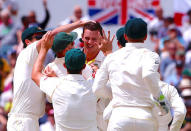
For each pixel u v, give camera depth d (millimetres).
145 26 19875
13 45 51594
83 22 23844
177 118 23547
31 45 23344
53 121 39719
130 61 19547
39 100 23078
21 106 22969
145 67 18938
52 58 26531
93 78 22547
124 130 19250
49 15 48938
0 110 46531
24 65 23141
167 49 48250
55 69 21969
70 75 21016
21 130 22750
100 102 23500
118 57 19844
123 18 48938
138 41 19922
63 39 21938
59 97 20797
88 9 49031
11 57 50531
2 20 51906
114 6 48906
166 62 47781
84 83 21047
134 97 19344
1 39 51531
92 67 23203
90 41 23844
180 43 48406
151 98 19469
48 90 21094
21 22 51656
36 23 49562
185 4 49312
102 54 24359
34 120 23062
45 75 21828
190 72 44156
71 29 23375
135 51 19703
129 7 49000
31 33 24203
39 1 50188
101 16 48969
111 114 20047
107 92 20344
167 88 23859
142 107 19312
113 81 19812
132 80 19359
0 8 51969
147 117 19188
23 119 22844
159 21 49000
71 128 20734
